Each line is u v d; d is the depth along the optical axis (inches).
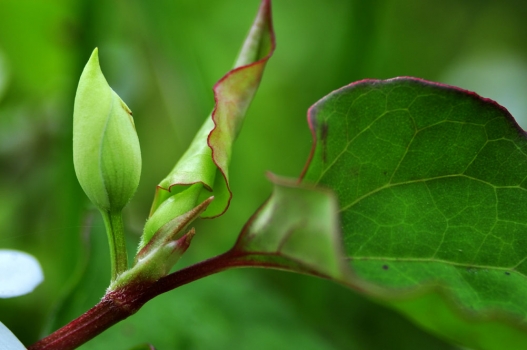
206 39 13.4
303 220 5.6
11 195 11.1
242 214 12.3
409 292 5.4
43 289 9.9
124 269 6.0
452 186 6.0
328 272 5.5
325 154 6.0
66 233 9.5
